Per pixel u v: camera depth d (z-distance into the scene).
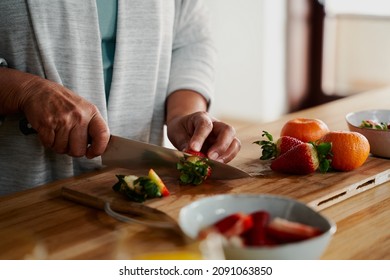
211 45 1.70
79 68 1.41
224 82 4.27
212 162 1.24
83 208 1.15
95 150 1.26
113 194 1.16
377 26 4.01
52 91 1.25
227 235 0.87
